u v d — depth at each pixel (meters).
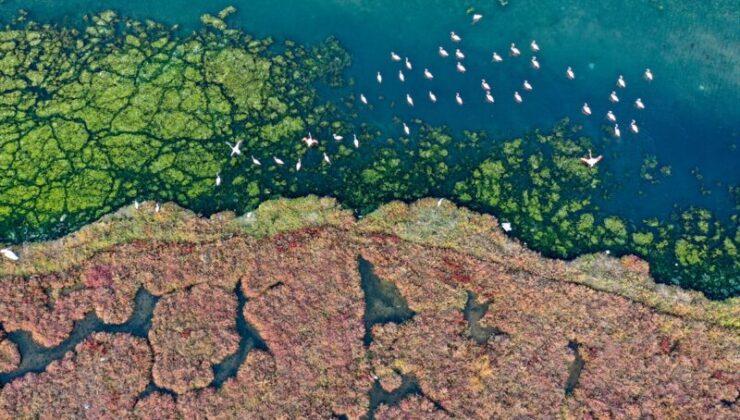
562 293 27.78
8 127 30.50
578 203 29.86
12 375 25.98
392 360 26.61
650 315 27.50
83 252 27.77
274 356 26.45
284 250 28.19
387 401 26.02
